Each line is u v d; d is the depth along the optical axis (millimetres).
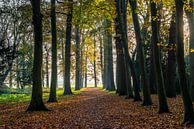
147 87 22391
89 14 31812
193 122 12539
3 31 41219
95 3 31031
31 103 20812
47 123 14609
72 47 56125
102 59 68562
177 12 12930
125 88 35031
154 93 33500
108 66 55344
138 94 26141
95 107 22500
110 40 49906
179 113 16312
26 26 38312
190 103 12742
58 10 35094
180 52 12867
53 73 28375
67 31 39312
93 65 82000
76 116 17281
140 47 22969
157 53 17422
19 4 38125
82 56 62906
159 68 17328
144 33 39469
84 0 31016
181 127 12086
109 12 31234
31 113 19219
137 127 12508
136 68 42156
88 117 16656
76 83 56375
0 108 23656
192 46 21938
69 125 13812
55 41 28125
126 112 18344
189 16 21734
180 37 12852
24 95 41375
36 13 20719
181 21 12875
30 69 51656
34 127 13359
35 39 20766
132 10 23359
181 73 12820
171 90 28531
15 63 47875
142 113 17484
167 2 18453
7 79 52594
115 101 27375
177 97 28344
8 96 37938
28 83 51500
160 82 17297
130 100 27547
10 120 15984
